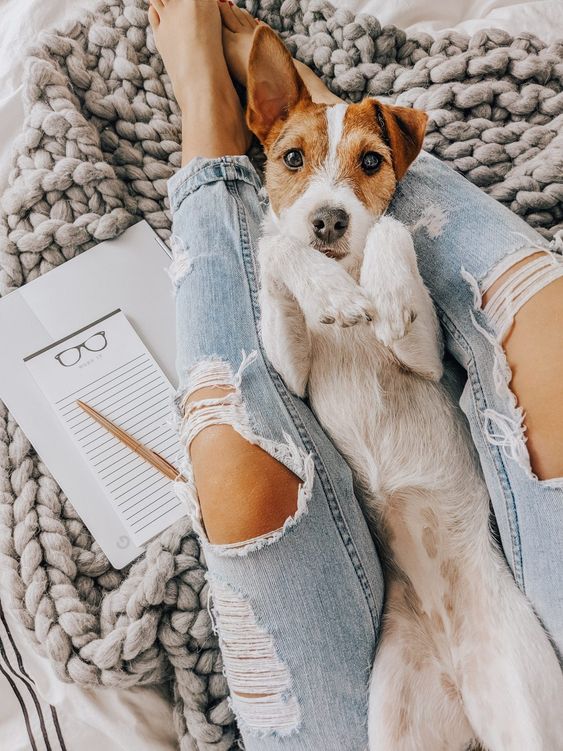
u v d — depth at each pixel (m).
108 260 1.19
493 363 0.83
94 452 1.13
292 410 0.89
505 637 0.83
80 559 1.09
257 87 0.89
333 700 0.85
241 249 0.98
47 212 1.18
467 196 0.93
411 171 0.97
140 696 1.06
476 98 1.18
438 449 0.88
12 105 1.25
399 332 0.76
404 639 0.88
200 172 1.04
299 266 0.78
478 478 0.89
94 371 1.15
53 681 1.06
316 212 0.81
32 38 1.28
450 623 0.88
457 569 0.88
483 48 1.22
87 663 1.02
